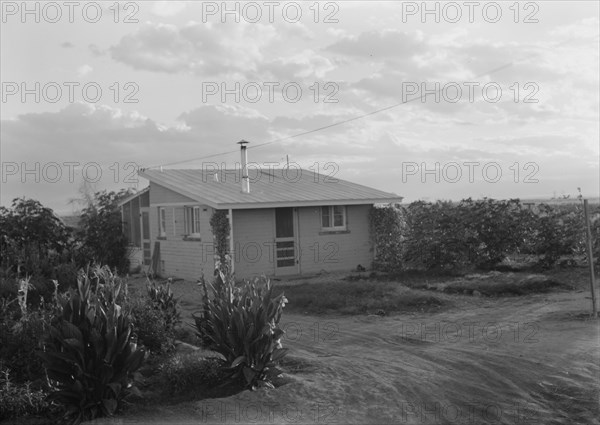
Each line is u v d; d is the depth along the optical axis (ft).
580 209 67.56
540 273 64.23
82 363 22.75
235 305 27.68
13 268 57.31
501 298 50.90
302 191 76.18
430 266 69.92
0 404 22.88
